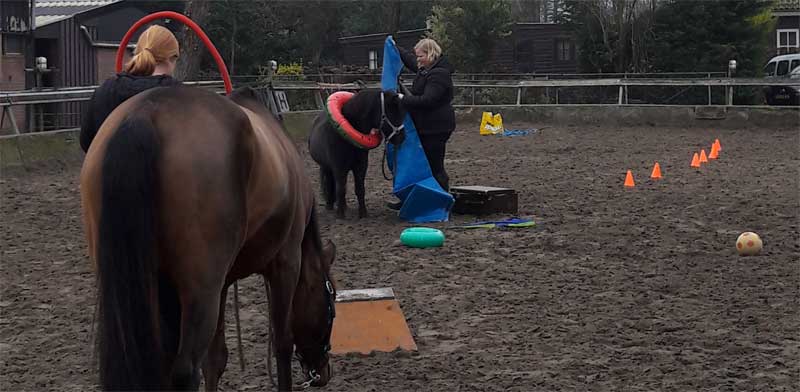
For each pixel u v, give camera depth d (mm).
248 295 7691
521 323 6891
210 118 3656
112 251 3375
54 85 28625
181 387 3514
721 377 5609
